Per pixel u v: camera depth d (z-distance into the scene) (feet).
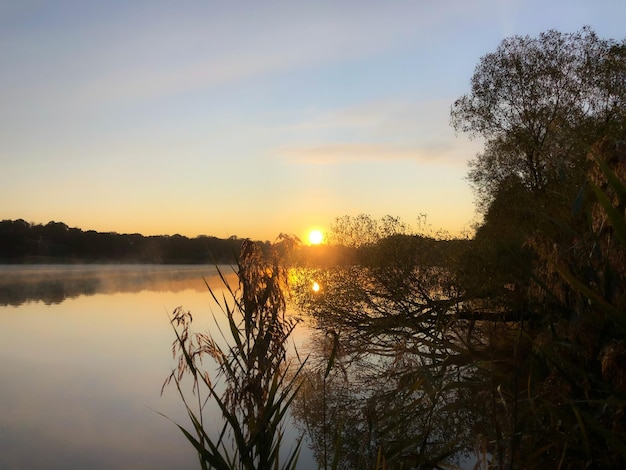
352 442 23.41
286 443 25.58
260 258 8.75
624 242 6.31
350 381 31.27
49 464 32.58
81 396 49.11
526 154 56.18
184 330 8.77
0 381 56.08
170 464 31.40
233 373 8.78
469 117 65.31
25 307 140.46
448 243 46.80
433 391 11.32
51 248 430.61
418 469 11.80
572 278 6.98
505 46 64.85
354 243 50.67
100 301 155.63
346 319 48.06
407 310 46.06
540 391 9.74
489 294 29.55
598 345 9.00
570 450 8.91
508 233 34.58
